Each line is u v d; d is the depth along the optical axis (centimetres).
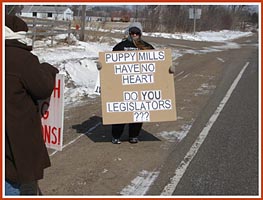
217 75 1622
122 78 708
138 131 732
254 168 627
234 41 4556
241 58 2356
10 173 366
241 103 1098
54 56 1805
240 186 561
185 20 5256
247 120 920
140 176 584
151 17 4916
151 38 3809
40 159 372
